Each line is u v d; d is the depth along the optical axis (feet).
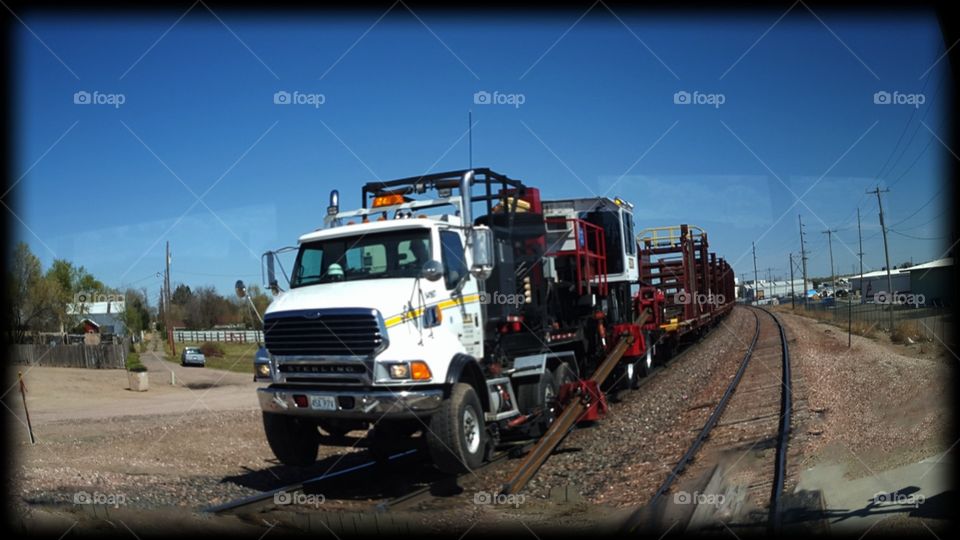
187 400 76.79
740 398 46.11
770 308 219.82
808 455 28.73
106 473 29.71
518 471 27.14
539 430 34.37
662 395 49.37
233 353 155.84
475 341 29.73
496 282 32.24
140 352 159.53
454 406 25.72
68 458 33.83
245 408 61.26
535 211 37.70
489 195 32.48
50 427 48.37
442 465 25.79
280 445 28.63
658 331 63.52
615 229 54.60
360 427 28.17
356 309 25.41
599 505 24.40
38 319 127.95
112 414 60.18
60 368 117.29
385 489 27.89
